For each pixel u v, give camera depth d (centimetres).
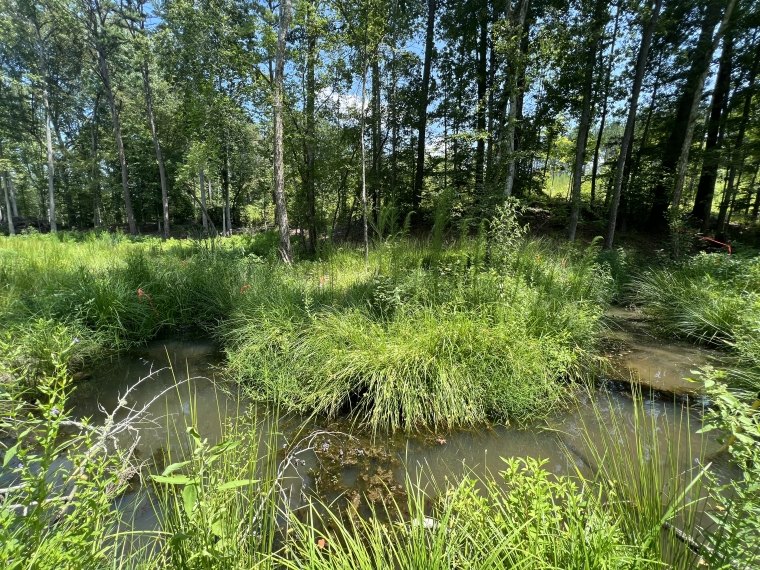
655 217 1423
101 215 2923
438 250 715
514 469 165
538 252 794
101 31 1936
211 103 962
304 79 970
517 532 139
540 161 1775
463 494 178
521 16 652
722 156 1138
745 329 441
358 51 873
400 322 432
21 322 467
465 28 1262
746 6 1010
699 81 992
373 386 379
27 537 112
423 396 360
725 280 629
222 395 404
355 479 280
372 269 714
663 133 1520
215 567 126
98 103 2392
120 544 190
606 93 1190
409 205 1376
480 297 473
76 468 135
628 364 462
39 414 344
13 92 2145
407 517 240
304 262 905
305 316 492
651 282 718
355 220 1295
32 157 2367
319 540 221
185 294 640
